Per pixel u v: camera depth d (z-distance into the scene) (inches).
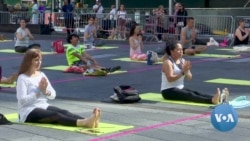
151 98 750.5
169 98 727.1
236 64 1179.3
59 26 2134.6
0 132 531.8
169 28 1827.0
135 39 1243.8
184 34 1354.6
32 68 561.6
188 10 2117.4
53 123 560.7
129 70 1077.8
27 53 561.6
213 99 687.1
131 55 1242.6
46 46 1647.4
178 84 727.1
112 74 1023.6
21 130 539.2
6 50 1519.4
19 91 561.6
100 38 1876.2
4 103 715.4
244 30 1513.3
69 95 791.7
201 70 1072.8
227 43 1642.5
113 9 2012.8
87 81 937.5
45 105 569.9
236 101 704.4
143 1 2491.4
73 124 550.9
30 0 2972.4
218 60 1255.5
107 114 633.6
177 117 615.2
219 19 1828.2
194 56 1338.6
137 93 724.7
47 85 562.9
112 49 1536.7
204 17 1861.5
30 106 565.0
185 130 546.6
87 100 746.2
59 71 1068.5
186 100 712.4
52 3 2452.0
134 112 649.0
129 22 1886.1
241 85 884.6
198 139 508.1
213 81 927.0
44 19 2196.1
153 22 1861.5
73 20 2070.6
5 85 866.8
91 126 546.9
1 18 2300.7
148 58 1165.1
